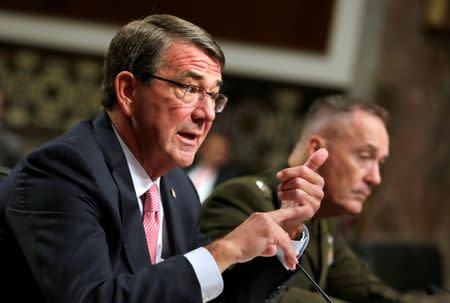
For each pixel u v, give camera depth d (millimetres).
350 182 2764
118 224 1936
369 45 7477
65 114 7668
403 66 7379
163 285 1752
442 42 7383
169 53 1977
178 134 2000
